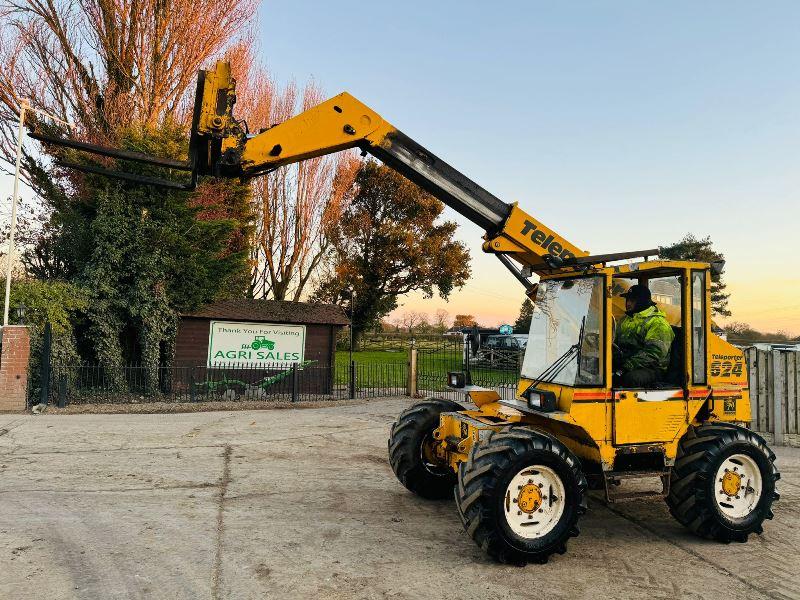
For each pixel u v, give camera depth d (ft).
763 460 17.52
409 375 52.54
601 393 16.20
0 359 38.24
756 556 16.10
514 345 73.51
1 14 56.39
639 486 23.49
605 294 16.52
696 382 17.42
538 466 15.24
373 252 116.78
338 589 13.32
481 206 18.30
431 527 17.78
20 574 13.65
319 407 44.96
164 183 16.08
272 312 53.67
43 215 56.08
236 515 18.37
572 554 16.05
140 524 17.25
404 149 17.70
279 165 16.83
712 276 18.10
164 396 47.34
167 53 62.34
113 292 46.34
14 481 21.43
